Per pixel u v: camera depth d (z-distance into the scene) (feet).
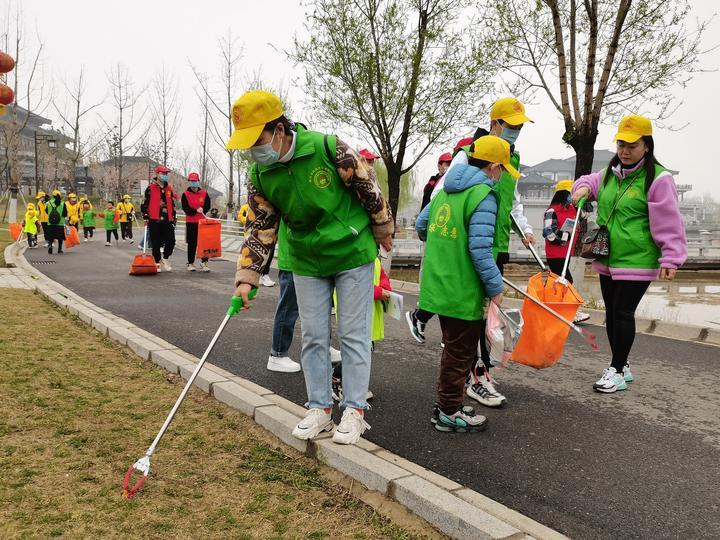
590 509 9.04
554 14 40.40
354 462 9.70
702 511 9.04
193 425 11.76
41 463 9.67
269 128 9.20
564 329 12.85
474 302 11.17
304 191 9.77
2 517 8.02
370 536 8.16
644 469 10.46
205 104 96.63
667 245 14.25
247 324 22.36
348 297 10.46
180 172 179.01
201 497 8.96
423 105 43.96
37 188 128.47
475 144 11.44
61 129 137.90
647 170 14.42
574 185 16.62
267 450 10.79
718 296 41.04
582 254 15.71
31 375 14.14
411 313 13.96
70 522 8.00
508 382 15.72
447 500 8.52
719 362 18.17
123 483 9.17
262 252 10.52
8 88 18.67
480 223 10.87
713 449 11.39
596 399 14.37
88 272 39.32
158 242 39.83
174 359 15.74
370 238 10.49
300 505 8.92
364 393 10.73
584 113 41.88
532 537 7.79
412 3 42.16
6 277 33.22
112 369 15.31
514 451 11.12
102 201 186.19
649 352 19.48
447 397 11.68
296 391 14.20
